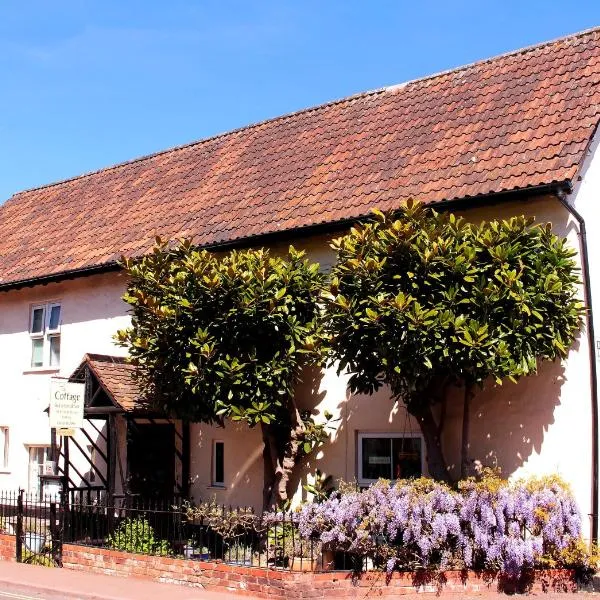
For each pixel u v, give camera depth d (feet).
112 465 46.83
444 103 51.55
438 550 33.94
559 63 48.24
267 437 44.04
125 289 55.72
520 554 33.50
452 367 35.06
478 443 39.45
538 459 37.93
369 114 56.13
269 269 40.40
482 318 34.55
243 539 41.22
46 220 68.54
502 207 40.19
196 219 53.78
